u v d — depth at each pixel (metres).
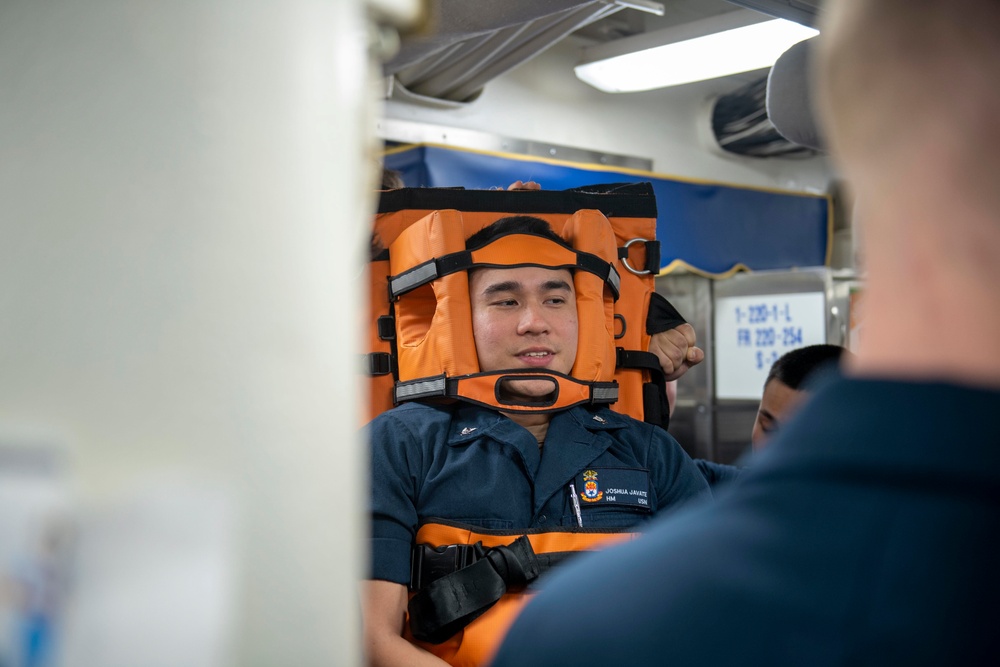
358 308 0.45
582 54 4.37
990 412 0.35
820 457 0.38
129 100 0.39
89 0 0.39
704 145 5.25
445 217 1.82
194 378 0.39
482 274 1.81
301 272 0.41
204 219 0.39
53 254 0.39
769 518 0.39
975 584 0.34
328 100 0.42
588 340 1.85
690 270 4.52
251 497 0.39
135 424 0.38
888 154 0.40
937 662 0.34
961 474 0.35
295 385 0.40
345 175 0.43
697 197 4.59
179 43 0.40
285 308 0.40
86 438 0.38
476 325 1.80
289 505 0.40
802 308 4.29
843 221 5.54
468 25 1.91
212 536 0.38
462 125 4.27
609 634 0.39
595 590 0.41
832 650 0.35
